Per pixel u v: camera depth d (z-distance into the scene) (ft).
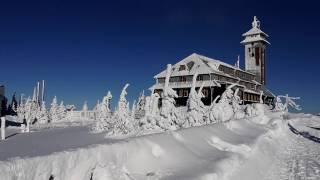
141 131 70.74
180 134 38.42
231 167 34.19
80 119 318.24
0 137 107.24
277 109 189.06
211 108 97.14
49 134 127.65
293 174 45.98
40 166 18.15
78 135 119.24
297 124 148.77
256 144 55.93
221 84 223.51
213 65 240.32
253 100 273.13
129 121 107.96
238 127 72.90
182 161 31.42
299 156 63.77
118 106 115.85
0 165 15.88
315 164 54.08
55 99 305.73
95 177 21.44
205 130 48.70
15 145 72.02
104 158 23.44
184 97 229.45
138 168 26.73
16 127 193.16
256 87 289.53
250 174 38.09
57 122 280.92
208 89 221.66
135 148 28.07
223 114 94.73
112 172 22.40
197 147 38.22
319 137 104.53
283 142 84.38
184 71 236.02
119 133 107.55
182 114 82.33
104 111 148.97
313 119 177.37
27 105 279.69
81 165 21.25
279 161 56.70
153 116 71.61
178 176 26.81
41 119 277.03
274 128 96.17
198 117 83.66
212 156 36.27
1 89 234.58
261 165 46.47
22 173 16.89
